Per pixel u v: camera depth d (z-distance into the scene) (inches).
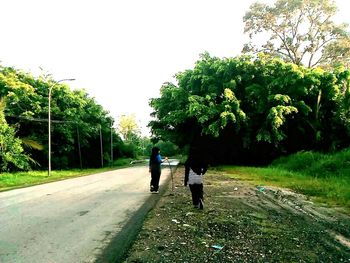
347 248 248.4
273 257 226.5
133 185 692.7
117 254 231.8
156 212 371.2
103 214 370.0
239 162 1477.6
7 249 243.1
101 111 2246.6
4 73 1644.9
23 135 1633.9
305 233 288.7
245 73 1398.9
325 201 451.8
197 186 394.3
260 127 1321.4
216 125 1266.0
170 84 1690.5
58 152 1855.3
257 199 465.1
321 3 1702.8
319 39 1763.0
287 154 1359.5
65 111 1728.6
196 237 272.4
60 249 243.3
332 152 1108.5
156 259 221.1
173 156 4436.5
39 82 1716.3
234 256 227.8
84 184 732.7
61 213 377.1
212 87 1395.2
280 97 1221.1
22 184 788.0
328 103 1294.3
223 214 360.8
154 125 1750.7
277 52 1846.7
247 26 1828.2
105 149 2404.0
